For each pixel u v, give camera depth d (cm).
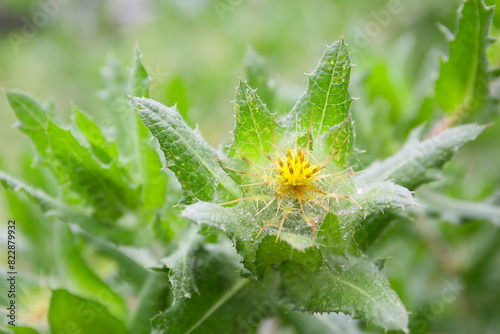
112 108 31
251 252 24
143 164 28
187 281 26
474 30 29
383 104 34
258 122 25
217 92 50
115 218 29
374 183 25
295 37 52
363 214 25
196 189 25
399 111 36
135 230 29
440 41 46
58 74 54
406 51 38
